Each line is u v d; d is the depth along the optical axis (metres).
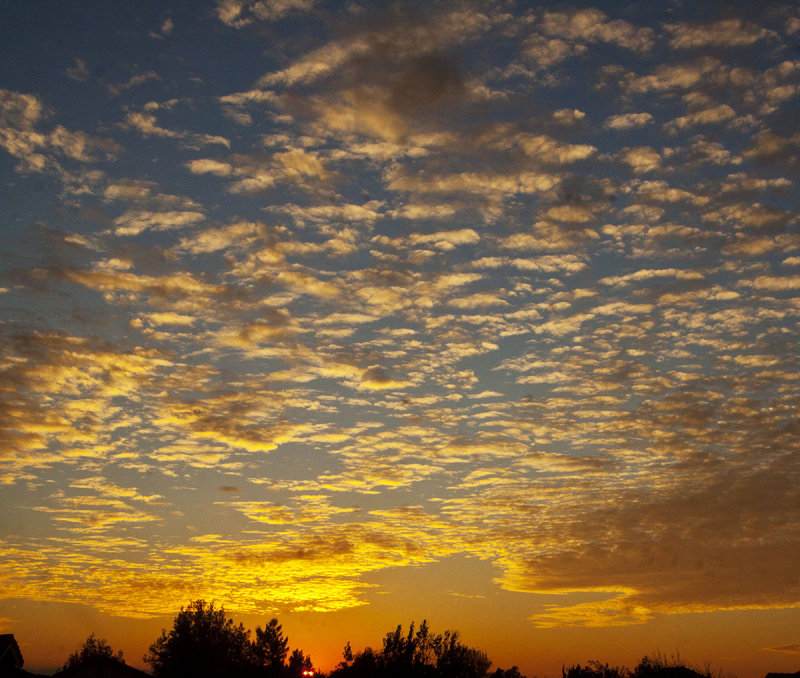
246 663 56.56
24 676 42.72
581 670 45.22
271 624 57.31
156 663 55.19
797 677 44.09
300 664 55.94
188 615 56.72
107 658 41.75
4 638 44.22
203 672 54.47
